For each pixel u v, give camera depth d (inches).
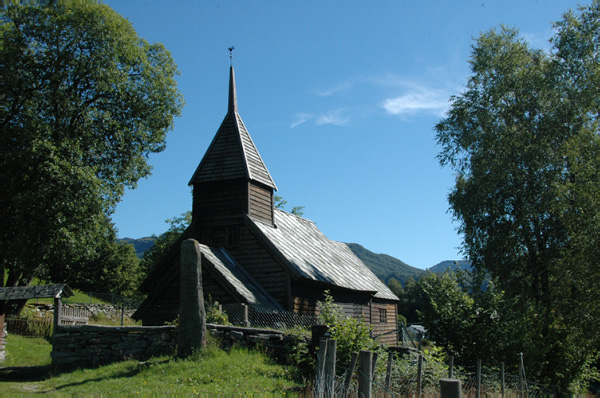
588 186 909.8
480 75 1309.1
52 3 1136.2
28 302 1354.6
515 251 1197.7
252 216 1021.8
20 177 1039.6
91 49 1182.3
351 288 1109.7
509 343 717.9
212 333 608.4
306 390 452.1
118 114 1274.6
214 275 860.0
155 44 1347.2
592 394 909.8
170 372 514.3
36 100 1121.4
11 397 436.8
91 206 1061.8
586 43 1205.1
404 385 501.0
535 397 685.3
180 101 1366.9
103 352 617.3
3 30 1125.1
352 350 529.0
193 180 1042.1
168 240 2064.5
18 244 972.6
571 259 877.8
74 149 1079.6
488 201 1225.4
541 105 1211.2
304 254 1080.2
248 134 1114.1
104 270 2244.1
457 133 1310.3
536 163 1158.3
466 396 523.5
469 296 761.6
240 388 462.9
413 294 3043.8
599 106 1169.4
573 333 872.9
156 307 898.1
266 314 795.4
